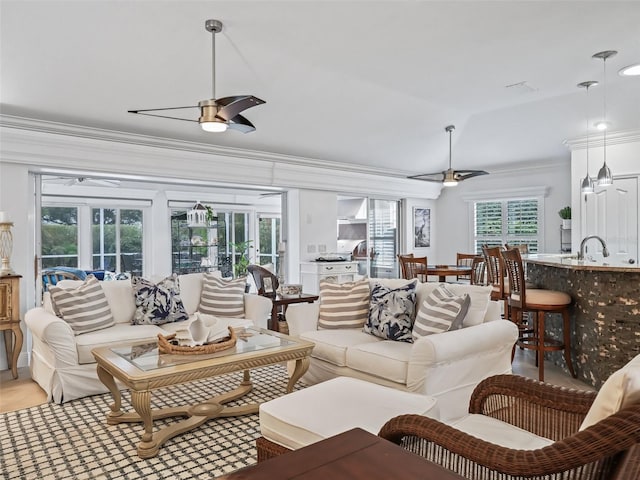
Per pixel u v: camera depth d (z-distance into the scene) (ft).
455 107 19.22
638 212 19.30
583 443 3.48
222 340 10.07
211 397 11.43
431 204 29.91
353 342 10.85
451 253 29.48
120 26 11.53
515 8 10.95
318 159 22.18
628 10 11.09
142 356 9.31
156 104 14.89
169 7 10.87
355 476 2.94
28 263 14.85
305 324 12.27
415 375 8.92
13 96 13.28
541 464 3.61
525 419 5.84
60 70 12.75
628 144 19.57
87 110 14.67
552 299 12.50
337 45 13.04
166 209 28.37
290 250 23.41
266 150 20.31
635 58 14.01
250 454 8.42
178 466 7.99
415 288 11.62
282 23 11.65
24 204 14.66
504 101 18.47
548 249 24.98
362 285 12.64
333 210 24.20
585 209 20.76
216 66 13.76
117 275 20.99
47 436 9.23
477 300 10.50
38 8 10.65
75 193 25.12
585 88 16.93
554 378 12.82
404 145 22.49
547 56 13.87
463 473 4.38
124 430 9.50
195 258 29.89
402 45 13.03
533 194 25.36
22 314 14.46
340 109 17.95
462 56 13.89
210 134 17.93
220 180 19.47
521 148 22.93
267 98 16.29
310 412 6.22
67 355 11.23
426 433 4.44
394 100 17.94
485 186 27.61
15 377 13.07
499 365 10.39
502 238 26.99
